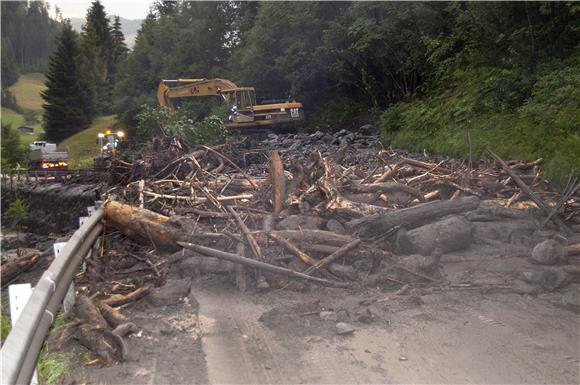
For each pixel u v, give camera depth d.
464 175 10.38
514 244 7.49
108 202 7.66
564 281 6.01
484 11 22.69
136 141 22.80
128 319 5.18
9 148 38.66
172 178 12.30
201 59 56.31
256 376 4.02
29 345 3.28
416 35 31.02
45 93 58.62
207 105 37.41
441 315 5.21
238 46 53.91
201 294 6.04
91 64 70.69
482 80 23.28
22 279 7.45
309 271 6.32
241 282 6.15
